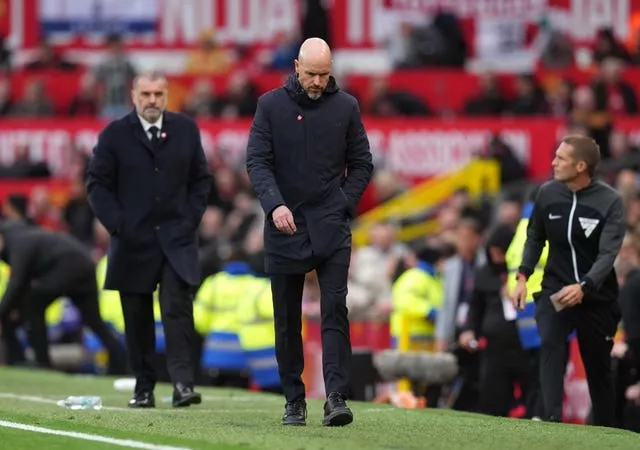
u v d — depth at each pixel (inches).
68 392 1738.4
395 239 2689.5
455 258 1953.7
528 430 1268.5
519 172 2847.0
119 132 1488.7
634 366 1632.6
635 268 1636.3
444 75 3287.4
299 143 1245.7
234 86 3208.7
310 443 1120.2
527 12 3459.6
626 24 3486.7
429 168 2955.2
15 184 2967.5
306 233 1242.6
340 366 1237.1
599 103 3009.4
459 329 1907.0
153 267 1485.0
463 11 3496.6
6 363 2326.5
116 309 2340.1
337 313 1239.5
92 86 3314.5
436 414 1429.6
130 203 1487.5
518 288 1438.2
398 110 3169.3
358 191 1262.3
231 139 2987.2
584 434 1242.0
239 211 2667.3
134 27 3629.4
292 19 3572.8
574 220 1407.5
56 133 3080.7
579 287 1382.9
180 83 3334.2
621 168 2743.6
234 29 3595.0
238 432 1208.2
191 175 1510.8
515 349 1765.5
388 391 2011.6
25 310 2313.0
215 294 2180.1
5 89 3376.0
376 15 3535.9
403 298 1982.0
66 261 2219.5
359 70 3531.0
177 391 1491.1
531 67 3457.2
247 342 2075.5
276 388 2070.6
